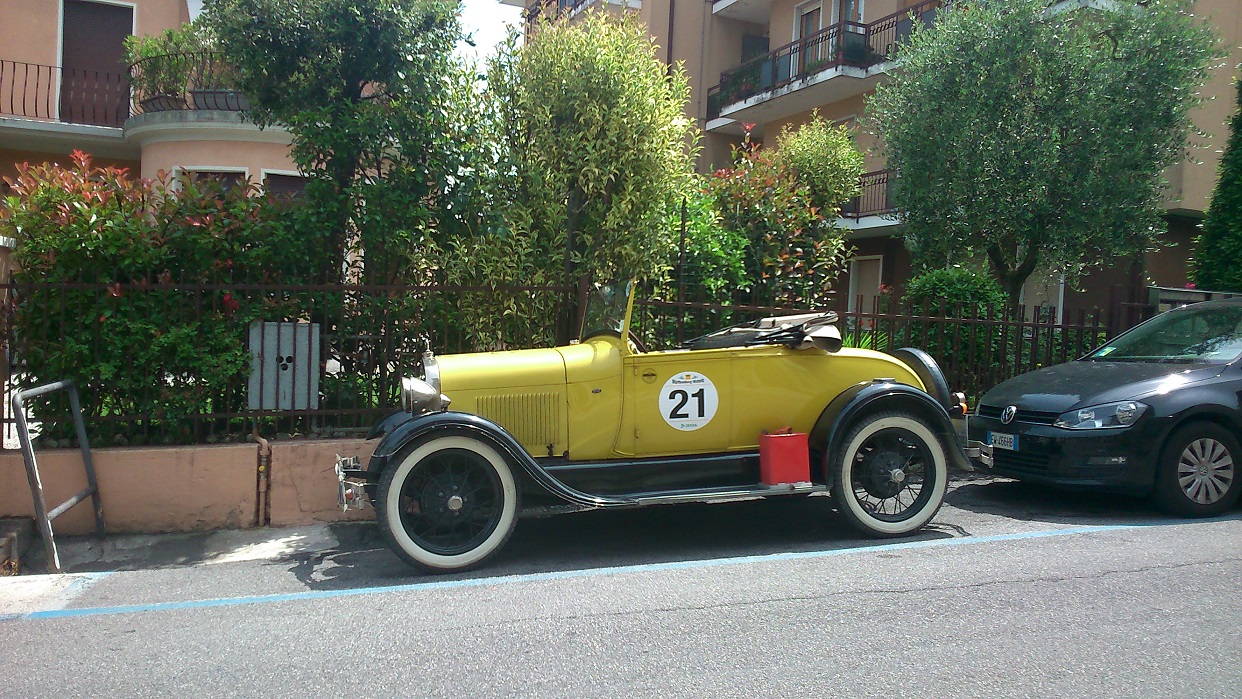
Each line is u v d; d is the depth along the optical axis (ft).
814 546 18.02
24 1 48.03
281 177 40.32
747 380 18.53
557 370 17.75
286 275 22.17
